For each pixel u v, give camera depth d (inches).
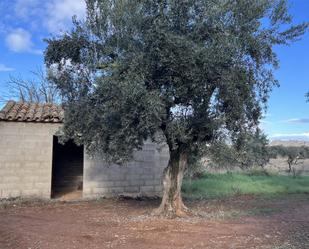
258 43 371.6
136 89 309.0
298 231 362.3
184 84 338.3
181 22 344.8
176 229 357.4
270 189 713.6
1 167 536.7
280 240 324.5
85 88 383.2
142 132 346.6
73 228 362.6
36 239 316.2
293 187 740.0
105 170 598.5
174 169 430.3
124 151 359.6
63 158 754.2
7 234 332.5
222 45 334.6
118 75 331.9
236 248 295.1
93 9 384.5
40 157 557.0
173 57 318.7
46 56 396.8
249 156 663.1
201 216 430.3
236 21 366.0
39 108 597.9
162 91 343.6
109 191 598.5
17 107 586.6
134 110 317.4
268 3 376.8
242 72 362.9
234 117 374.3
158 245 300.4
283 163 1320.1
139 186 617.0
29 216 430.6
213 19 344.8
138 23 343.0
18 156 546.6
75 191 707.4
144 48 339.3
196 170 683.4
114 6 365.4
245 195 658.8
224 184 733.9
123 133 336.8
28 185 548.4
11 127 546.0
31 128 555.8
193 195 627.8
